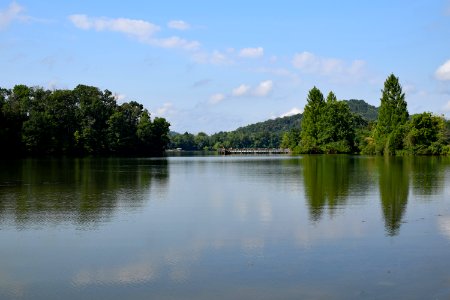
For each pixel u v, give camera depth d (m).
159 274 11.84
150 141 144.12
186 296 10.38
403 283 11.12
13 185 32.88
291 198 25.59
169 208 22.12
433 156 97.50
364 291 10.62
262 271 12.02
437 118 101.50
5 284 11.18
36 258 13.27
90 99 129.25
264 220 18.88
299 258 13.16
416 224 17.81
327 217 19.47
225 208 22.09
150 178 39.91
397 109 108.12
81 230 16.92
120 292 10.62
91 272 12.01
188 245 14.71
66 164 65.94
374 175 41.56
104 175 43.25
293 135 163.50
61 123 119.00
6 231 16.73
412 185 31.81
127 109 146.00
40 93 120.81
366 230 16.77
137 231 16.77
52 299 10.25
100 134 126.12
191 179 38.78
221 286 10.98
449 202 23.55
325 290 10.70
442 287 10.84
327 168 53.91
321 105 130.50
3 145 97.31
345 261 12.84
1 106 104.81
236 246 14.55
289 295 10.41
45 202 24.03
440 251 13.84
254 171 49.81
